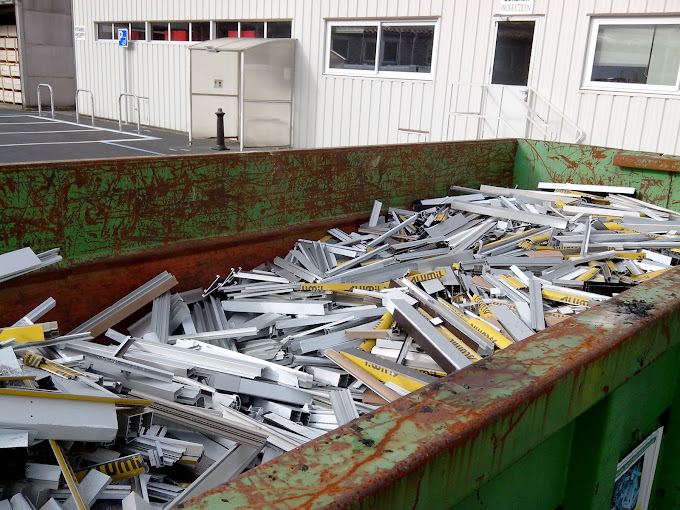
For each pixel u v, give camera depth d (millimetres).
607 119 10336
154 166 3719
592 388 1481
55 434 1982
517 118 11305
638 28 9766
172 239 3926
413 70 12734
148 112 18547
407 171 5699
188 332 3598
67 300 3461
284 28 14883
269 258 4609
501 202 6035
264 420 2674
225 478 2221
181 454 2295
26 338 2805
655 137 9875
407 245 4898
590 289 4191
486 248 4891
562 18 10508
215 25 16188
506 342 3324
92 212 3480
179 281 4027
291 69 14602
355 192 5230
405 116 12922
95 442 2209
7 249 3158
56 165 3268
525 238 5129
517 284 4160
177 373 2893
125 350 2977
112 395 2270
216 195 4117
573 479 1685
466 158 6344
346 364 3074
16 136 15516
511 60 11320
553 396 1345
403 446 1077
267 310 3832
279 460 1034
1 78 23562
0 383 2094
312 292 3977
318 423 2736
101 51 19594
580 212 5902
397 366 3041
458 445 1118
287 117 14914
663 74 9664
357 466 1021
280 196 4578
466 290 4113
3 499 1886
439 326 3418
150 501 2160
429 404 1215
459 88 12008
